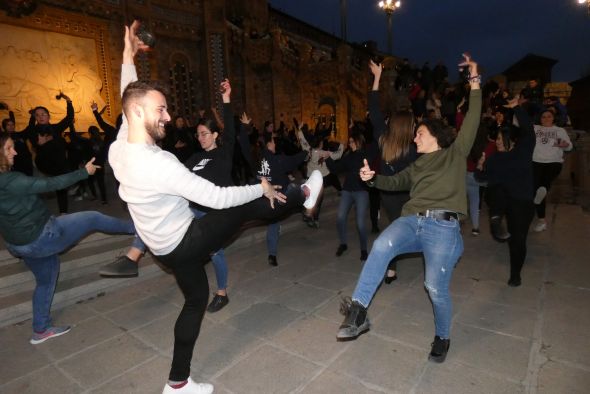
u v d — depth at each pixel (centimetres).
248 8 1998
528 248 509
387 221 707
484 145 552
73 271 427
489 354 277
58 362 291
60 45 1073
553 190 898
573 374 249
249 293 407
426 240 243
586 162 910
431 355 269
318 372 266
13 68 985
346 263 490
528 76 2409
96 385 262
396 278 433
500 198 391
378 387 247
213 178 338
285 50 1708
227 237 228
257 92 1688
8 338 329
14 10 977
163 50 1370
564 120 783
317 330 324
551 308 341
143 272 452
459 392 238
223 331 328
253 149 992
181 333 218
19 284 388
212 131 358
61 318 362
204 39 1473
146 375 272
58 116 1073
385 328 321
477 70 255
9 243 294
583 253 477
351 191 491
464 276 426
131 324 348
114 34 1203
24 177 280
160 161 190
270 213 252
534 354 273
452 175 246
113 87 1202
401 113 378
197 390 232
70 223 319
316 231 654
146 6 1283
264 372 268
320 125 1202
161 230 201
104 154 686
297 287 418
